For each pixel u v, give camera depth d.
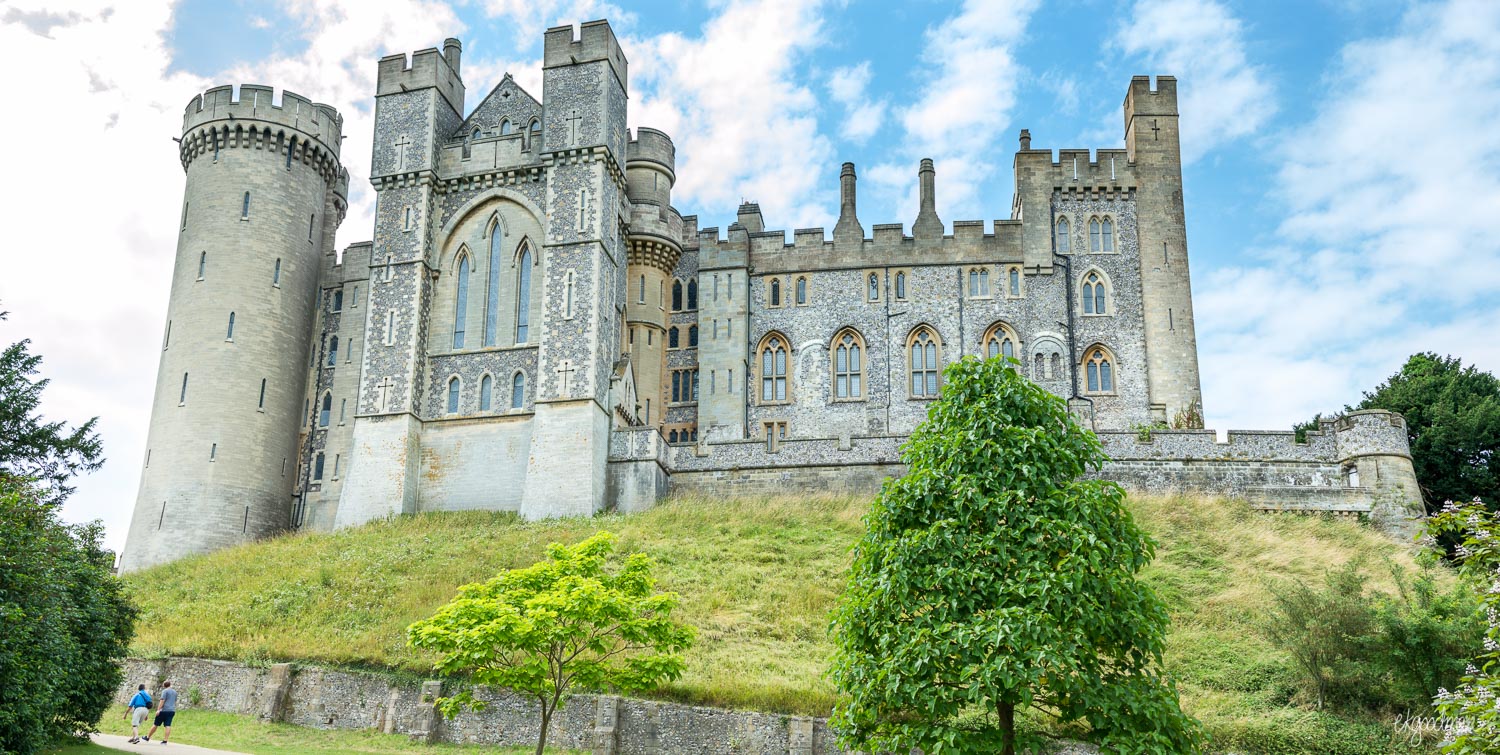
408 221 54.06
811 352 58.53
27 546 25.84
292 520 55.81
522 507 49.12
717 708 28.94
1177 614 34.44
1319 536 42.53
